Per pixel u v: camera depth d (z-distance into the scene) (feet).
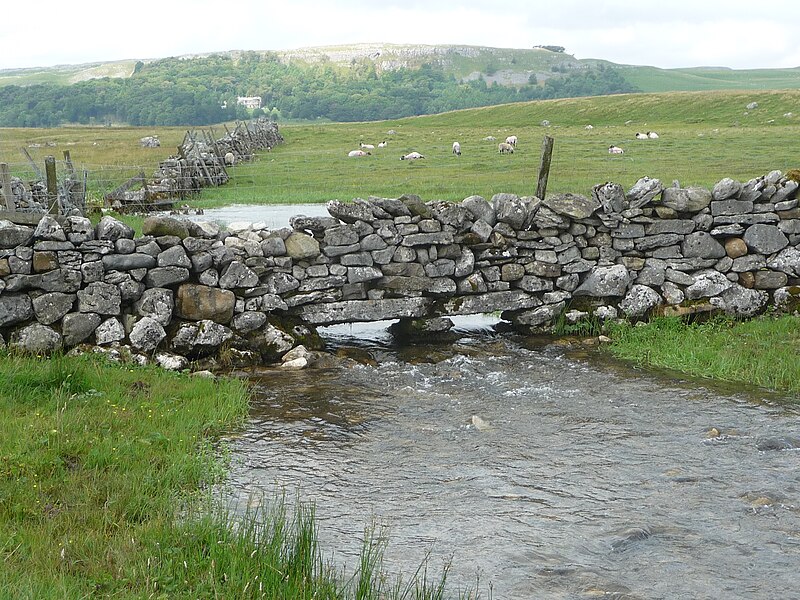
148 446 27.81
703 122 239.71
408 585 20.24
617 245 47.14
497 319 51.49
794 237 48.06
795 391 36.29
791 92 276.82
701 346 42.45
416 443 30.53
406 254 44.19
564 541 22.84
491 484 26.73
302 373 39.81
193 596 18.56
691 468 27.99
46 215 38.70
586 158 119.34
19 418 28.73
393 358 42.80
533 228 46.34
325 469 27.89
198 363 39.60
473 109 379.14
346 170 114.42
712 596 20.03
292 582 19.26
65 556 19.90
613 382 38.24
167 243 40.09
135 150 158.92
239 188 94.94
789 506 24.94
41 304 37.81
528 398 36.06
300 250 42.70
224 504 24.56
